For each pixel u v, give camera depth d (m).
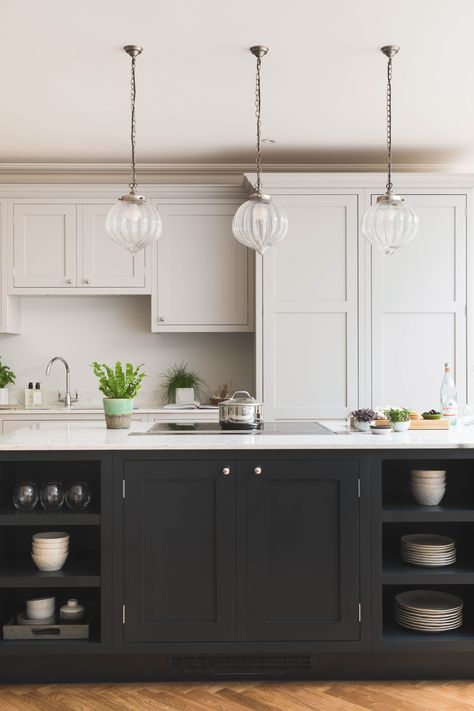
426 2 3.06
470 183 5.16
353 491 3.06
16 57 3.57
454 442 3.07
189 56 3.57
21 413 5.23
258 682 3.09
